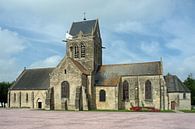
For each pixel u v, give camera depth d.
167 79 78.00
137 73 76.38
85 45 82.31
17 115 46.25
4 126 26.06
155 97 73.44
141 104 74.62
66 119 36.69
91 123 30.12
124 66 79.81
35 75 91.31
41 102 84.62
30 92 86.88
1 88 115.00
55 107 76.12
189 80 123.62
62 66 76.88
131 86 76.25
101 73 80.50
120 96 76.38
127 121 33.53
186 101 76.25
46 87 84.44
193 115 49.00
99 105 76.06
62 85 76.25
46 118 38.53
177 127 25.97
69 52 84.38
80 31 83.31
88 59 81.25
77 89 73.00
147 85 74.75
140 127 25.80
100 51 87.75
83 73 75.12
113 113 56.19
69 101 74.69
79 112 60.59
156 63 76.31
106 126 26.55
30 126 26.16
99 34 87.38
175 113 58.06
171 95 75.38
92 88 77.00
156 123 30.67
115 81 75.81
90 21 85.06
